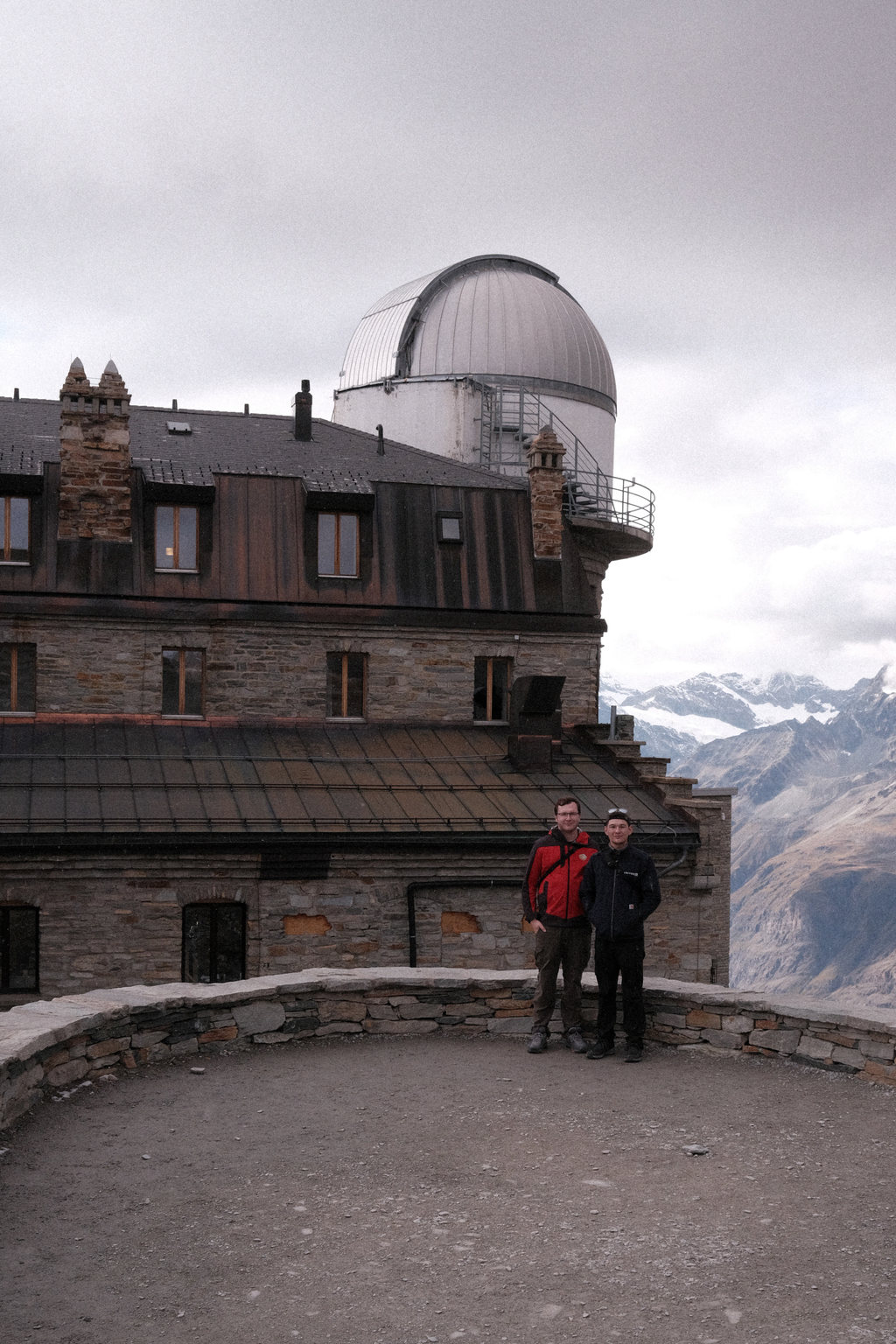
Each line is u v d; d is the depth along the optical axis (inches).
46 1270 299.0
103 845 984.3
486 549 1296.8
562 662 1300.4
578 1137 404.8
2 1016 455.5
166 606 1190.9
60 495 1190.3
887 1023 470.0
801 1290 288.8
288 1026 525.3
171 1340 266.4
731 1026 516.7
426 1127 414.3
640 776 1182.9
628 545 1507.1
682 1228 325.4
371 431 1839.3
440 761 1186.0
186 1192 351.3
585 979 559.2
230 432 1446.9
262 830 1017.5
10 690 1173.7
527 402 1807.3
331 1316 277.1
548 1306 281.7
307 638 1230.3
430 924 1059.3
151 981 1007.6
